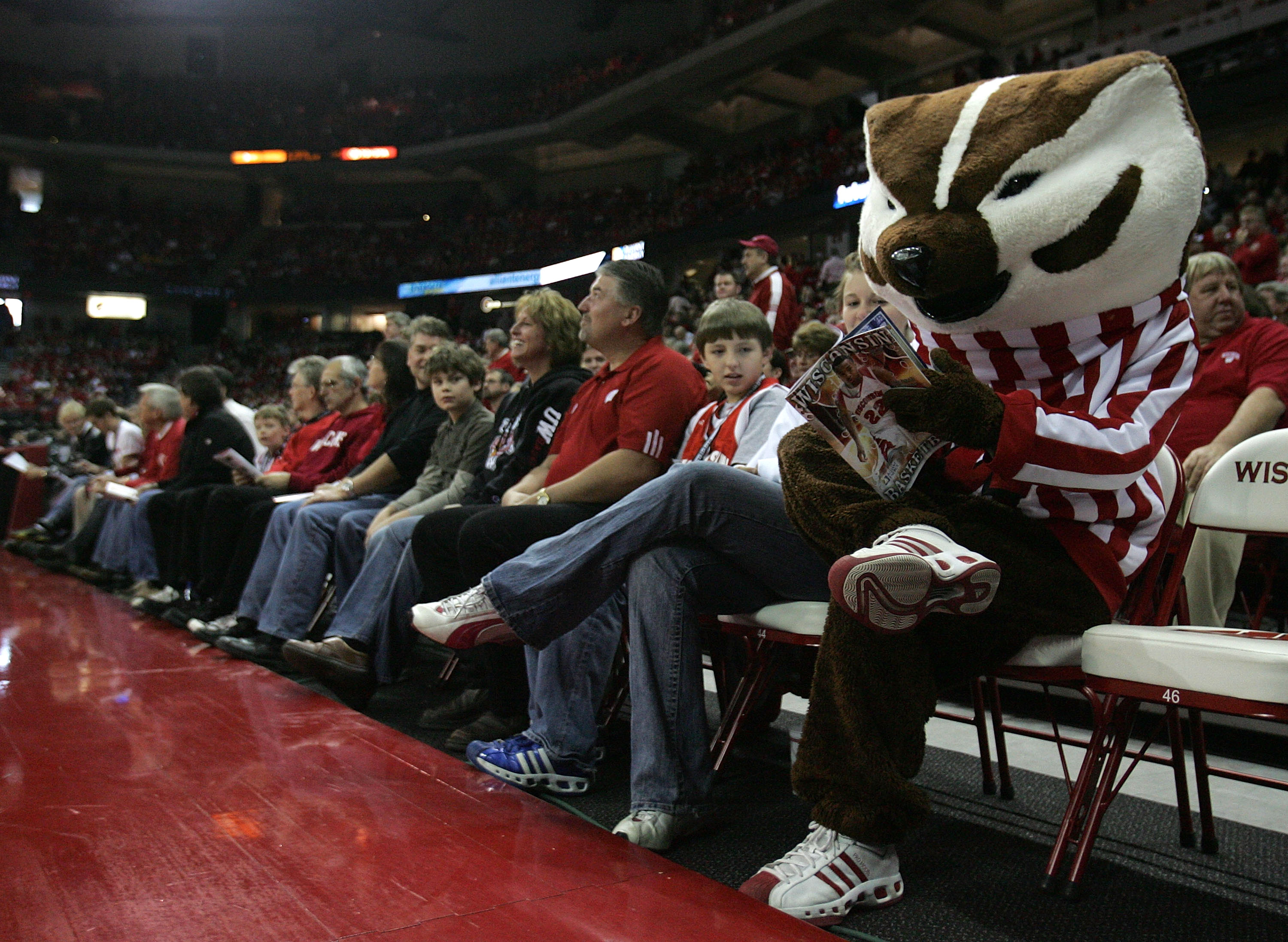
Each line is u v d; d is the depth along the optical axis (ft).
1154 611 6.49
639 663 5.98
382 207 96.89
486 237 87.71
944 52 63.77
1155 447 4.98
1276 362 9.60
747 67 66.23
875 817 4.89
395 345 13.65
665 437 8.05
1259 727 8.29
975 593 4.48
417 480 12.13
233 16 89.56
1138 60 4.89
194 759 6.61
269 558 11.77
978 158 5.05
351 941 3.86
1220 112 42.52
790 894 4.78
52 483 31.96
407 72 93.35
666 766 5.84
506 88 87.86
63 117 87.61
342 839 5.08
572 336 10.55
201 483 15.24
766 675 6.92
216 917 4.05
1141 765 8.36
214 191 96.89
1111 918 5.04
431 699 10.64
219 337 89.71
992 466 4.88
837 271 41.32
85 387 80.48
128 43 93.50
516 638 6.72
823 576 6.20
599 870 4.83
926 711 5.02
